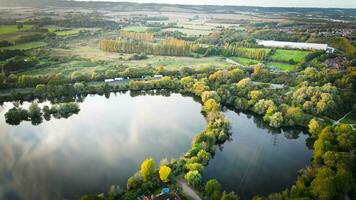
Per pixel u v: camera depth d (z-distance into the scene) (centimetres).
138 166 18888
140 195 15438
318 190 14712
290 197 14925
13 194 16325
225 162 19412
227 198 14350
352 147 19225
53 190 16688
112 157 19888
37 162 19325
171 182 16450
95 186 17062
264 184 17312
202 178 17550
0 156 19975
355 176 16538
